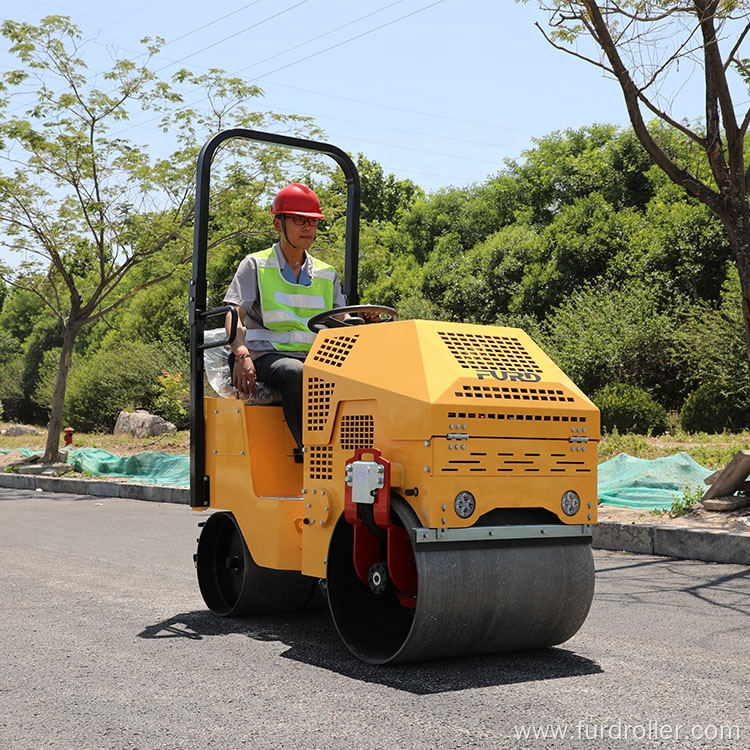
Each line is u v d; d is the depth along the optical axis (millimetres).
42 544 9148
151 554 8453
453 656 4574
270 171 18656
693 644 4969
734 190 8992
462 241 38094
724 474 8906
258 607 5656
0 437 29672
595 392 22734
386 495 4324
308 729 3568
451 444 4281
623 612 5852
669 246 26219
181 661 4633
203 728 3598
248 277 5727
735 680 4242
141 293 38625
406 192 48844
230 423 5703
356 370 4684
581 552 4688
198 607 6020
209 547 5945
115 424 29297
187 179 18375
